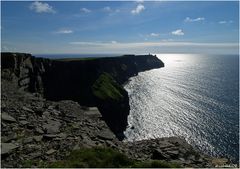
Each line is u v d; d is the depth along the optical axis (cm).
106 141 1900
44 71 10619
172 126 10419
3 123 1808
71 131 1939
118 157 1515
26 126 1867
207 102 14475
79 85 11788
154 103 14300
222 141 8744
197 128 10062
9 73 4566
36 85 8431
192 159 1831
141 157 1750
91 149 1563
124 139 9481
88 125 2170
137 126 10731
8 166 1284
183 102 14488
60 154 1516
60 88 11206
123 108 12144
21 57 6500
